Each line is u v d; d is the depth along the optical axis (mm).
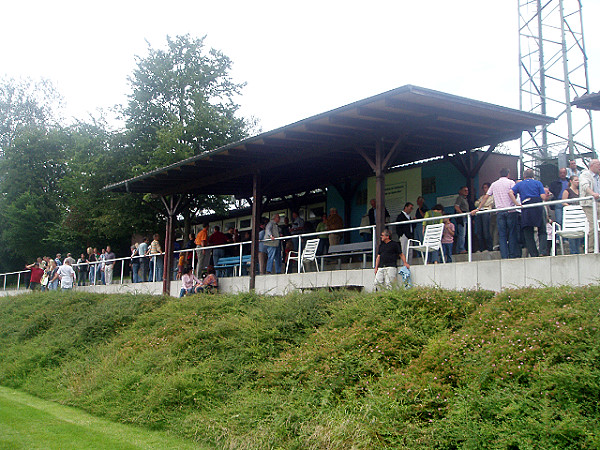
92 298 17953
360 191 18328
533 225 10445
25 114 47125
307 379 8922
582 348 6867
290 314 11125
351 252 14273
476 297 9672
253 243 15539
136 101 28359
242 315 12438
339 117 11953
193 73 28500
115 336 14203
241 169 16172
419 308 9586
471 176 14711
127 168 27797
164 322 13484
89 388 11422
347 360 8750
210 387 9773
